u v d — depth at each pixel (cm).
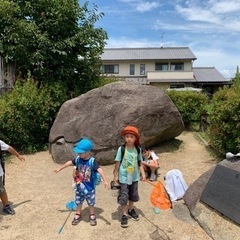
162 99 732
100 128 686
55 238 376
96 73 1162
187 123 1295
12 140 827
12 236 381
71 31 1059
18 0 1017
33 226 406
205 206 421
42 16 1005
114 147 675
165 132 769
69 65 1065
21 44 959
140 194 521
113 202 485
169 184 504
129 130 407
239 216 370
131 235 382
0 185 431
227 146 698
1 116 784
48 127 907
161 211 449
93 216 410
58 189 548
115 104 713
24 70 1030
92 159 410
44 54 994
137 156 419
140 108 686
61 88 987
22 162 732
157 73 3142
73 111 774
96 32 1093
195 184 474
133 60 3266
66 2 1008
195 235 380
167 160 734
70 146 720
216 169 420
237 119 657
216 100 775
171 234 384
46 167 694
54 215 438
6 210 441
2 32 979
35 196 512
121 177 411
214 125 751
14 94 832
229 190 391
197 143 931
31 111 847
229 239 357
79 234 385
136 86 750
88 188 407
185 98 1284
